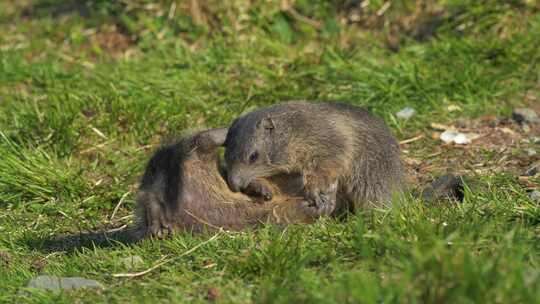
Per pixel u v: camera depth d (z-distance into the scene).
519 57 15.08
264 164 10.45
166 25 17.53
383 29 17.17
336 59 15.64
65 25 18.45
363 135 10.79
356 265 8.00
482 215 9.20
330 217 10.32
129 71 15.81
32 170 12.40
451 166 12.45
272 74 15.40
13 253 10.00
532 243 8.13
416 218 8.77
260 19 17.34
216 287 7.90
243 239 9.01
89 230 11.20
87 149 13.34
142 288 8.14
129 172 12.72
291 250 8.23
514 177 11.38
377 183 10.75
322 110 10.86
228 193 9.84
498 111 14.11
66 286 8.36
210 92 15.00
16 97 15.22
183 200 9.54
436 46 15.52
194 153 9.53
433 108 14.21
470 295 6.57
